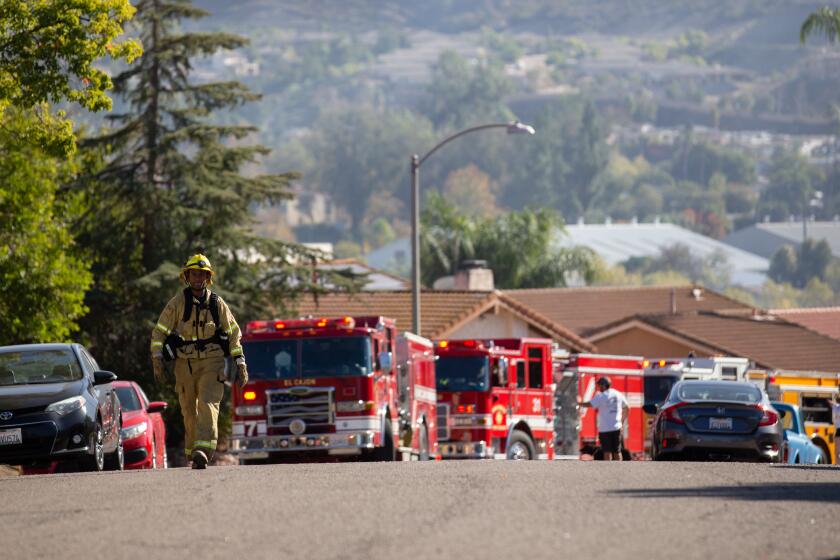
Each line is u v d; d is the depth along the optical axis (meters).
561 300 187.38
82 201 126.00
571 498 38.16
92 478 46.53
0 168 104.19
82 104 77.12
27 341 107.88
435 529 32.25
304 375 75.25
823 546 30.47
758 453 75.81
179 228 126.62
